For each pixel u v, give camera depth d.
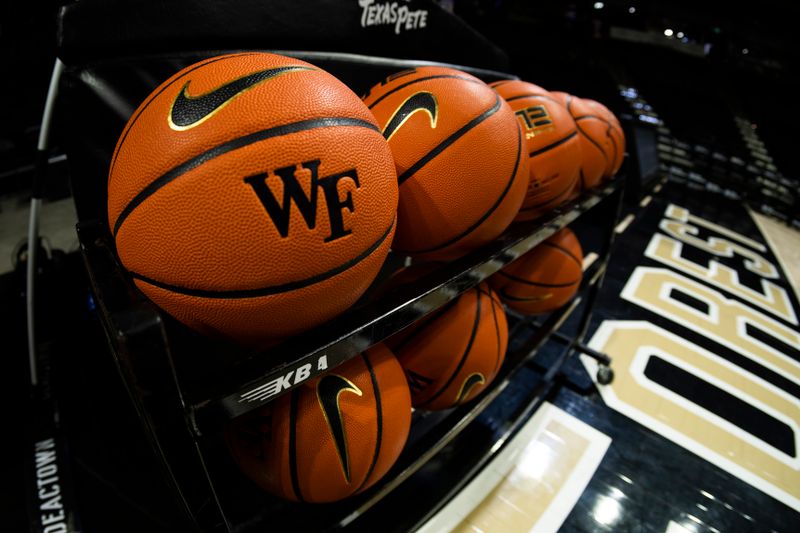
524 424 1.45
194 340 0.93
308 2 0.98
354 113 0.56
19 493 1.09
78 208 0.78
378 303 0.67
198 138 0.48
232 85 0.50
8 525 1.03
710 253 3.20
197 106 0.49
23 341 1.53
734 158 5.27
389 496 1.13
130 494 1.07
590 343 1.94
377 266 0.61
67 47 0.70
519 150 0.81
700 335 2.16
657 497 1.29
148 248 0.51
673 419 1.59
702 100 7.27
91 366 1.40
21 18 2.69
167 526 1.00
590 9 8.58
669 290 2.55
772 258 3.33
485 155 0.75
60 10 0.68
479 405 1.05
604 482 1.31
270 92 0.50
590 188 1.35
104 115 0.76
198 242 0.48
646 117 5.88
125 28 0.75
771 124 6.89
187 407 0.47
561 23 8.59
